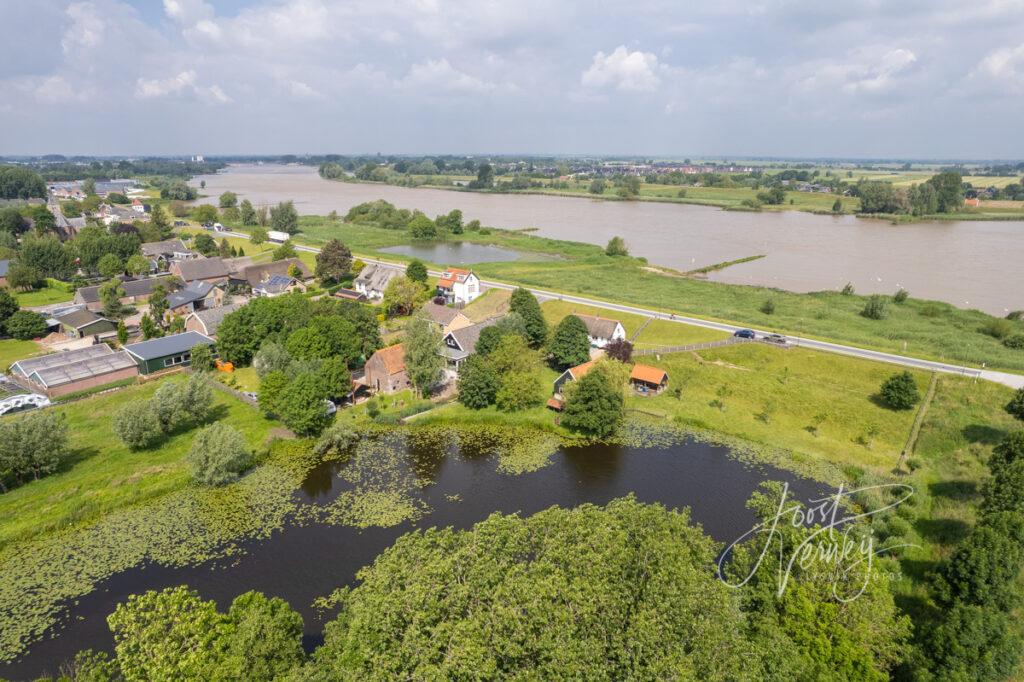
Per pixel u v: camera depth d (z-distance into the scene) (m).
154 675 31.25
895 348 98.69
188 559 54.09
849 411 79.94
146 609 40.12
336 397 83.44
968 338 108.12
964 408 77.38
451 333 95.75
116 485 64.50
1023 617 43.41
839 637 36.25
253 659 33.00
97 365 90.62
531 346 104.50
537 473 68.94
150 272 161.62
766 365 93.69
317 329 90.50
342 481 67.12
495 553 39.03
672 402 85.69
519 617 32.75
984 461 67.38
